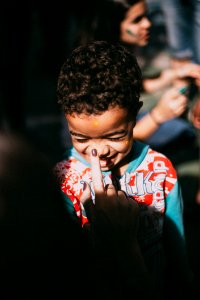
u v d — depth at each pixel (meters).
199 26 3.22
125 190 1.59
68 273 0.91
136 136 2.34
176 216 1.65
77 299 0.93
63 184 1.57
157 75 2.69
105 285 1.29
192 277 1.76
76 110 1.39
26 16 4.58
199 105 2.54
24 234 0.85
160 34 3.24
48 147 4.46
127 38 2.59
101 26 2.57
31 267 0.86
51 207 0.89
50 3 5.96
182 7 3.26
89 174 1.57
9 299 0.86
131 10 2.52
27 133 4.82
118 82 1.38
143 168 1.61
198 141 3.30
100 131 1.41
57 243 0.89
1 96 4.72
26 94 6.30
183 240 1.69
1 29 4.46
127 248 1.35
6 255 0.85
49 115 5.48
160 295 1.65
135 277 1.34
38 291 0.87
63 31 6.15
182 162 4.11
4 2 4.38
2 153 0.86
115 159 1.50
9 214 0.85
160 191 1.60
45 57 6.79
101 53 1.44
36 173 0.88
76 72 1.41
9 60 4.60
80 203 1.55
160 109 2.27
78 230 0.98
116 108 1.39
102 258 1.37
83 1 2.62
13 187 0.85
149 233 1.59
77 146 1.49
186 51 3.11
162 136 3.10
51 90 6.46
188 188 3.71
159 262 1.63
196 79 2.45
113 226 1.35
